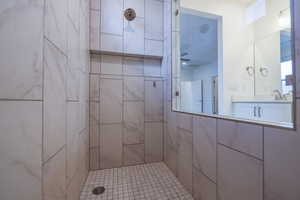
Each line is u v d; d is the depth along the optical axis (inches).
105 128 68.6
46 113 23.5
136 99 73.5
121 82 71.4
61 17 30.5
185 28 82.5
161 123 76.8
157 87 76.8
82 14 51.2
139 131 73.4
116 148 69.9
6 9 17.2
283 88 45.3
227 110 54.4
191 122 48.8
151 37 74.1
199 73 98.9
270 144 23.4
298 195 19.6
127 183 55.6
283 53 45.4
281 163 21.8
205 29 85.4
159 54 75.2
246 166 27.9
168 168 68.5
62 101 31.2
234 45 77.9
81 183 50.1
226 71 77.5
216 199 36.4
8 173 17.5
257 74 70.8
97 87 67.9
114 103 70.1
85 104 57.7
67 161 34.4
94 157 66.9
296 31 21.3
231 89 76.7
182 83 73.3
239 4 78.2
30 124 20.1
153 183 55.6
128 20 70.5
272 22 63.1
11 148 17.7
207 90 79.4
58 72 28.9
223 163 34.0
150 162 74.6
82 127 51.9
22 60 19.1
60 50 30.0
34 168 20.6
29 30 20.1
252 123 26.7
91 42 65.6
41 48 22.1
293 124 20.7
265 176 24.2
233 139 31.2
